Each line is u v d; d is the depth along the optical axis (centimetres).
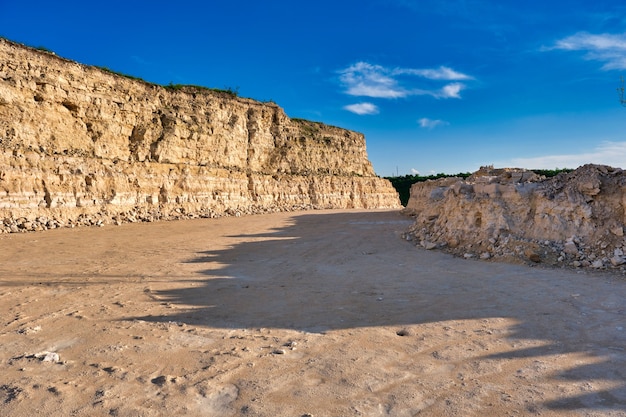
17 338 582
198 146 3884
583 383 419
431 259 1262
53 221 2320
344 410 375
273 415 368
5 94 2416
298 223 2850
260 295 839
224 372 460
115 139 3170
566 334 563
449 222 1548
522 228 1271
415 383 428
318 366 474
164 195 3369
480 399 391
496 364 471
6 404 388
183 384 430
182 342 562
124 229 2339
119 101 3198
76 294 853
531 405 378
